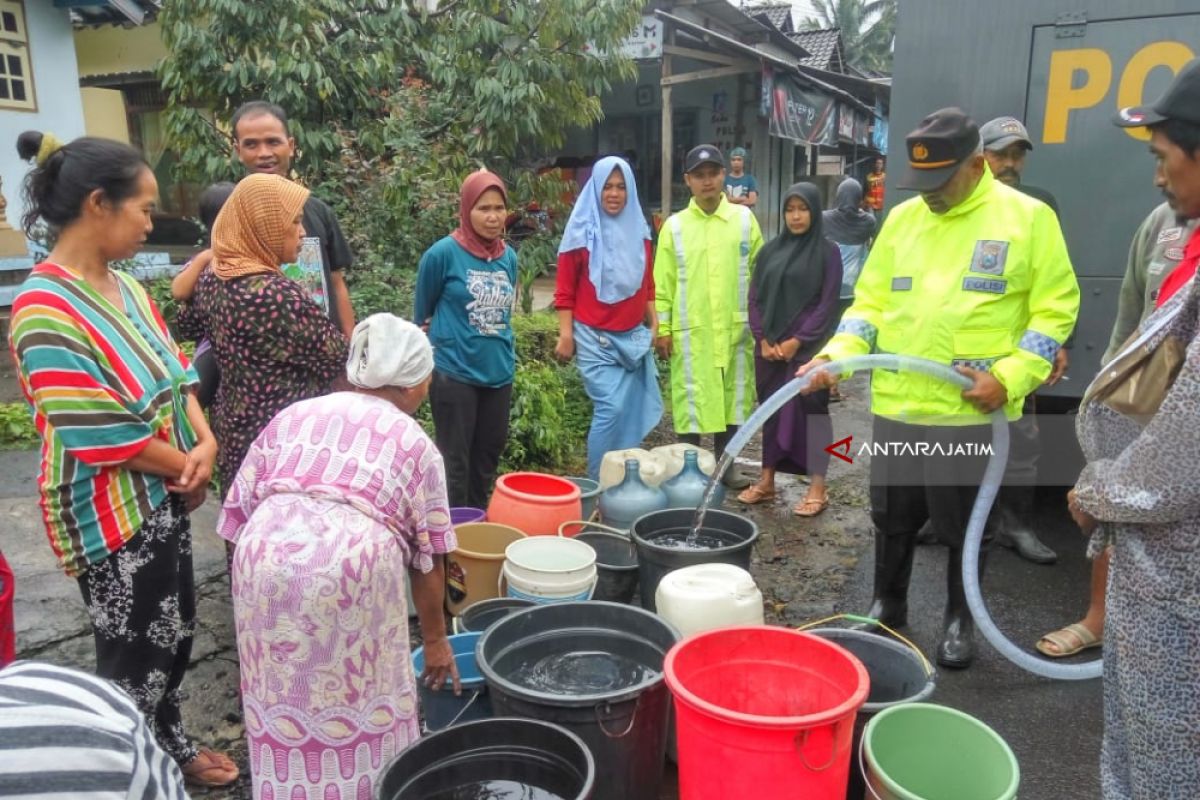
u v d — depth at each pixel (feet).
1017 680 10.26
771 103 37.17
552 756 6.21
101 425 6.53
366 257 17.90
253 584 5.96
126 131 42.37
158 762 2.78
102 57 41.19
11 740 2.45
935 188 9.12
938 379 9.49
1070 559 13.75
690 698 5.91
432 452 6.49
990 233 9.27
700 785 6.06
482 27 20.66
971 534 9.24
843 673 6.55
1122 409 5.88
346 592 5.91
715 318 15.74
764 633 6.94
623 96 46.03
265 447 6.40
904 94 14.23
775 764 5.71
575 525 10.47
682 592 7.89
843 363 9.25
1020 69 13.42
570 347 14.98
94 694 2.74
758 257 15.60
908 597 12.46
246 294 8.00
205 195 10.38
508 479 11.14
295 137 18.95
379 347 6.43
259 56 19.93
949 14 13.74
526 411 16.75
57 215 6.63
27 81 28.12
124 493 6.82
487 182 11.89
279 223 8.11
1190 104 5.47
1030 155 13.55
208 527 13.03
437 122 21.33
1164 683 5.49
